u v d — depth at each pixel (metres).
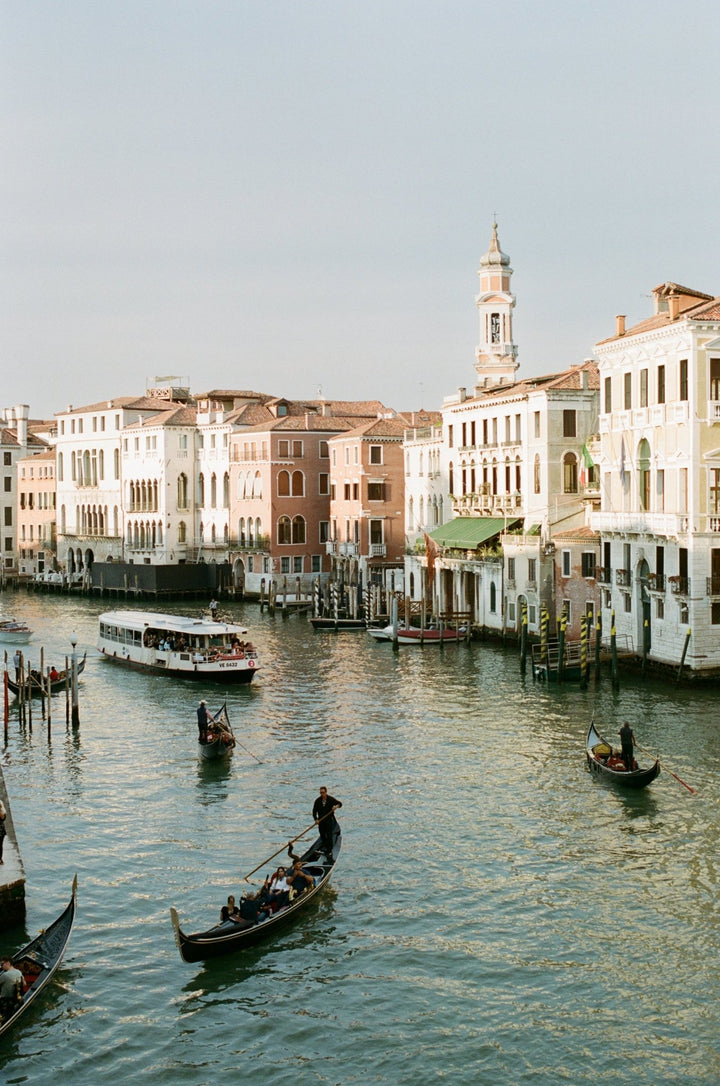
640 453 48.41
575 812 30.06
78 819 30.33
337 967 22.00
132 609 85.25
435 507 71.38
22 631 66.19
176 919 21.64
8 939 22.91
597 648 46.56
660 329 45.53
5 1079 18.72
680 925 23.39
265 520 89.31
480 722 40.41
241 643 53.50
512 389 63.22
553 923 23.62
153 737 39.66
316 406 98.69
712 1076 18.38
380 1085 18.41
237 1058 19.20
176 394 111.31
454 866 26.61
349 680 49.91
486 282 81.62
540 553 55.41
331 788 32.78
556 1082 18.33
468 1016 20.25
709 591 44.12
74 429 109.25
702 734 37.41
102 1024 20.19
